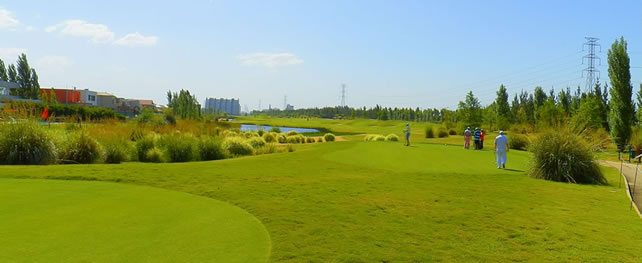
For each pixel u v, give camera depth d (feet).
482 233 25.68
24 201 28.32
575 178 49.78
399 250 22.13
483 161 64.59
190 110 255.50
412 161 61.21
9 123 52.47
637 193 42.78
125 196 31.22
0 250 18.85
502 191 39.32
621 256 22.47
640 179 54.70
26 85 253.24
